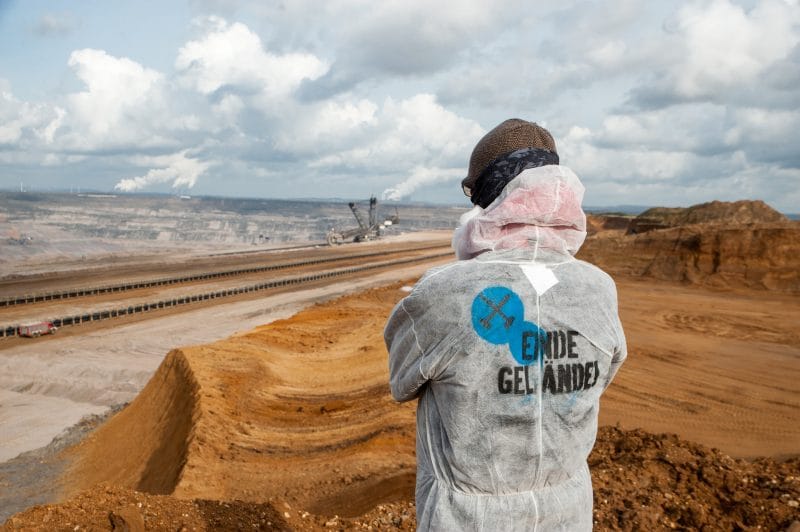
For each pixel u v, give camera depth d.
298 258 81.81
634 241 40.25
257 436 13.63
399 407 14.84
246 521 4.61
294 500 10.05
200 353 19.64
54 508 4.36
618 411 14.52
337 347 23.11
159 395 18.19
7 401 22.92
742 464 6.74
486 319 1.61
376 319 28.27
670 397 15.58
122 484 14.26
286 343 23.72
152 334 32.66
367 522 5.22
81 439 19.41
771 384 16.77
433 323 1.66
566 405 1.67
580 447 1.72
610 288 1.82
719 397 15.61
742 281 33.53
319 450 12.72
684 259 36.50
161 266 71.62
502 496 1.66
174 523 4.36
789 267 32.94
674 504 5.43
